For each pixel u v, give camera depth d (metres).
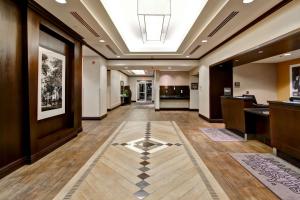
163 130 6.16
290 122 3.29
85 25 4.42
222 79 7.56
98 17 4.17
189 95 11.82
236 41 5.21
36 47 3.52
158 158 3.66
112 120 8.09
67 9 3.59
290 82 8.27
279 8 3.50
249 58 5.66
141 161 3.50
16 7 3.12
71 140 4.93
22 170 3.11
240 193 2.44
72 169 3.15
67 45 5.08
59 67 4.59
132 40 7.12
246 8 3.57
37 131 3.67
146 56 8.34
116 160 3.55
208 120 7.67
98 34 5.10
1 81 2.83
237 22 4.27
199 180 2.78
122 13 4.73
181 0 4.05
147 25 5.46
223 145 4.51
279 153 3.70
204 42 5.96
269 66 9.04
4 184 2.66
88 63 7.98
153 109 12.49
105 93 8.94
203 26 4.73
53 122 4.48
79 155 3.82
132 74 17.59
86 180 2.78
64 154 3.88
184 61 8.97
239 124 5.26
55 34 4.26
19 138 3.22
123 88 16.09
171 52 7.75
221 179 2.81
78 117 5.62
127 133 5.73
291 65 8.20
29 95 3.33
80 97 5.75
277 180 2.76
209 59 7.54
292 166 3.25
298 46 4.10
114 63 8.97
